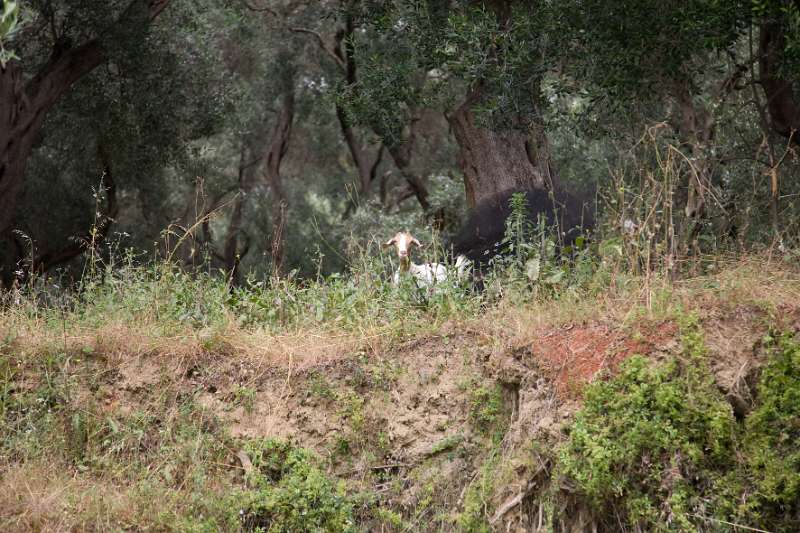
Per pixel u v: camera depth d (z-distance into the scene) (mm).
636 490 8305
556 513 8781
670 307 9281
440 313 11281
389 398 10398
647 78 15156
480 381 10133
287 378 10633
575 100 22047
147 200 31609
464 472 9820
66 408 10586
